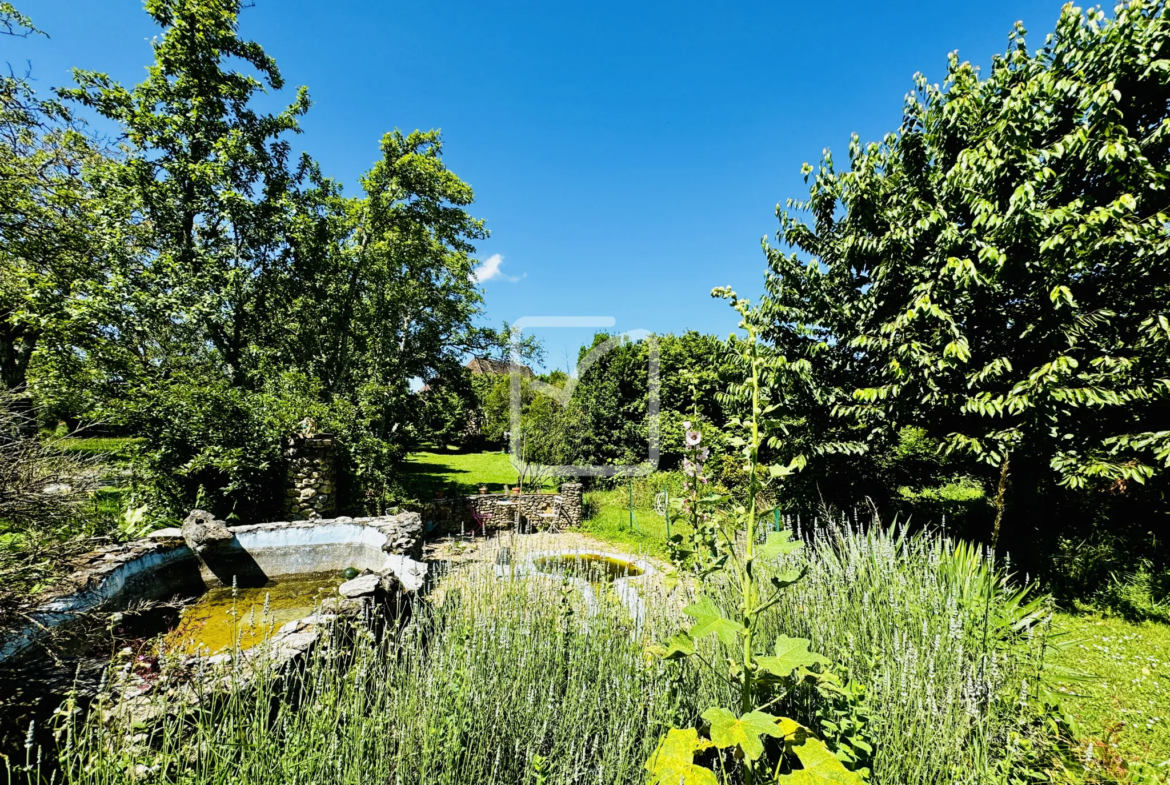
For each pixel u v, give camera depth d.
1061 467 5.14
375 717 2.04
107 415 7.97
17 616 3.05
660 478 13.44
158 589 5.96
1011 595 3.58
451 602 3.64
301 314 14.17
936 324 5.65
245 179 12.66
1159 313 4.67
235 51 12.38
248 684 2.33
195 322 11.33
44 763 2.11
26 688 2.72
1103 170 4.90
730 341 1.91
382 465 11.66
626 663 2.49
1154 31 4.52
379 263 14.59
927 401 5.71
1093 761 2.09
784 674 1.36
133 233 11.54
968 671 2.15
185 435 8.66
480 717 2.12
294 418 9.88
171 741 1.99
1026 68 5.35
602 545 9.67
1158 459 4.65
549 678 2.42
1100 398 4.60
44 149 10.43
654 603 3.28
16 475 3.36
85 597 4.03
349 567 7.66
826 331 6.84
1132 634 4.46
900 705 1.99
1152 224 4.43
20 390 3.92
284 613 5.70
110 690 2.26
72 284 9.83
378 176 15.02
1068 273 5.00
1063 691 2.82
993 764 1.88
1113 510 5.88
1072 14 5.02
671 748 1.41
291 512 9.48
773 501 6.93
